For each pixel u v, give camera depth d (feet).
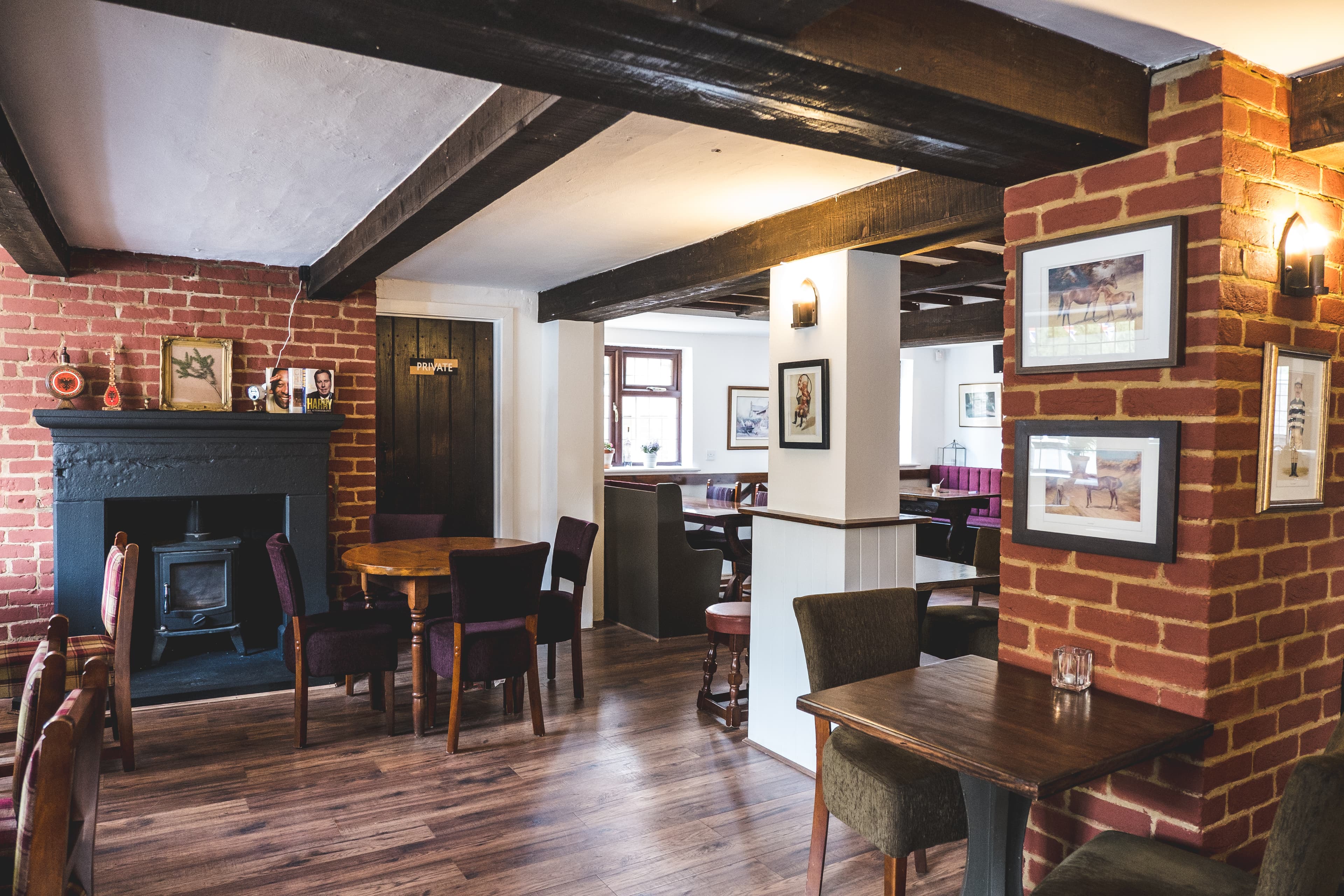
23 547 14.08
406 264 16.30
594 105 6.75
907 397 32.91
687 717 13.71
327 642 12.24
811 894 8.30
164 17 6.40
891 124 6.36
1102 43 6.56
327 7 4.52
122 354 14.83
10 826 6.33
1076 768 5.51
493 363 19.71
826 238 11.39
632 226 13.12
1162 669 6.89
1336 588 7.72
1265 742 7.09
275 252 14.89
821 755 8.21
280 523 16.71
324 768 11.53
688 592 19.25
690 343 31.71
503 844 9.44
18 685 11.49
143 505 15.66
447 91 7.74
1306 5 5.90
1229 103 6.61
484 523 19.74
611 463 30.48
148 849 9.23
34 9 6.29
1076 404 7.54
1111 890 5.74
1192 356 6.71
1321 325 7.41
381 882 8.62
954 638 13.12
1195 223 6.71
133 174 10.23
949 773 7.43
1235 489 6.75
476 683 15.39
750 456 33.12
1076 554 7.55
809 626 8.54
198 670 15.25
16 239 11.60
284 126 8.64
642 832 9.75
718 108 6.06
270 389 15.64
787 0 4.58
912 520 11.61
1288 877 4.68
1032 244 7.82
